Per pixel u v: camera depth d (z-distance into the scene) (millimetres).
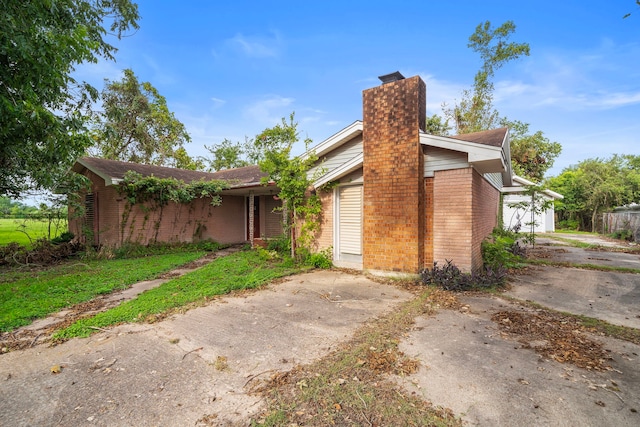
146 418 2352
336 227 8461
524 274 7559
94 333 4031
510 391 2646
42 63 4902
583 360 3195
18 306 5082
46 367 3174
